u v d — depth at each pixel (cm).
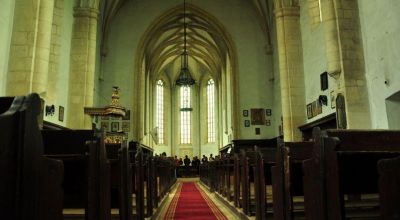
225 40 2859
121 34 2802
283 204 514
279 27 2059
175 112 4950
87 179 359
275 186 579
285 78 1995
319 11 1803
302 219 603
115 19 2820
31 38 1223
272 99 2695
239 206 928
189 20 3188
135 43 2797
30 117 211
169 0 2847
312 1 1838
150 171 833
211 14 2831
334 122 1608
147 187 817
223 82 3616
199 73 4900
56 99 1808
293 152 600
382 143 415
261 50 2767
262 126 2659
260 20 2767
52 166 257
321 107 1708
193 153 4866
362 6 1278
